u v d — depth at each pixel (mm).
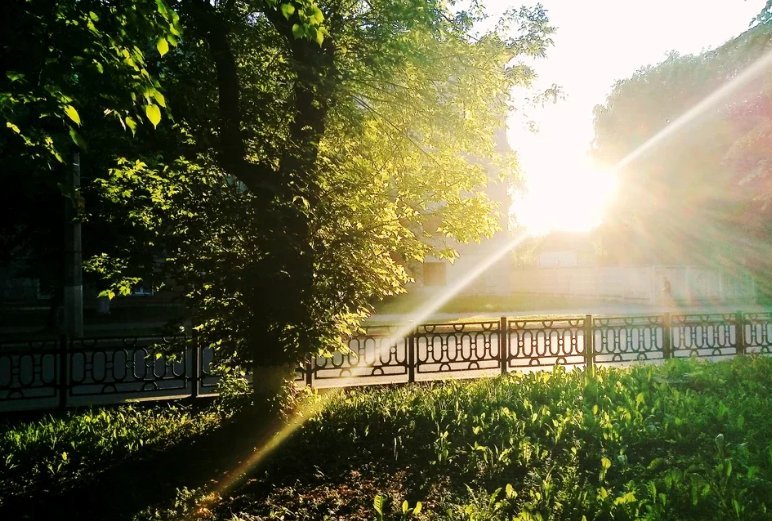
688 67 28172
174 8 6301
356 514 4461
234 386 7133
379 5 7105
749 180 10141
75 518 4605
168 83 6637
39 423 7371
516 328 10406
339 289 6621
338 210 6555
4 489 5184
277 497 4844
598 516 3979
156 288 6781
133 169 6598
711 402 6715
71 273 14766
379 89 7617
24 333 20422
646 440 5594
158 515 4555
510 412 6488
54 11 4973
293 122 6844
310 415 6863
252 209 6332
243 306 6617
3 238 19578
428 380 10055
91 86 5211
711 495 4156
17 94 5090
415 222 7590
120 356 13516
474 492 4746
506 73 8398
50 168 6738
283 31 6785
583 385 7609
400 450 5738
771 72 10383
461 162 8156
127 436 6613
